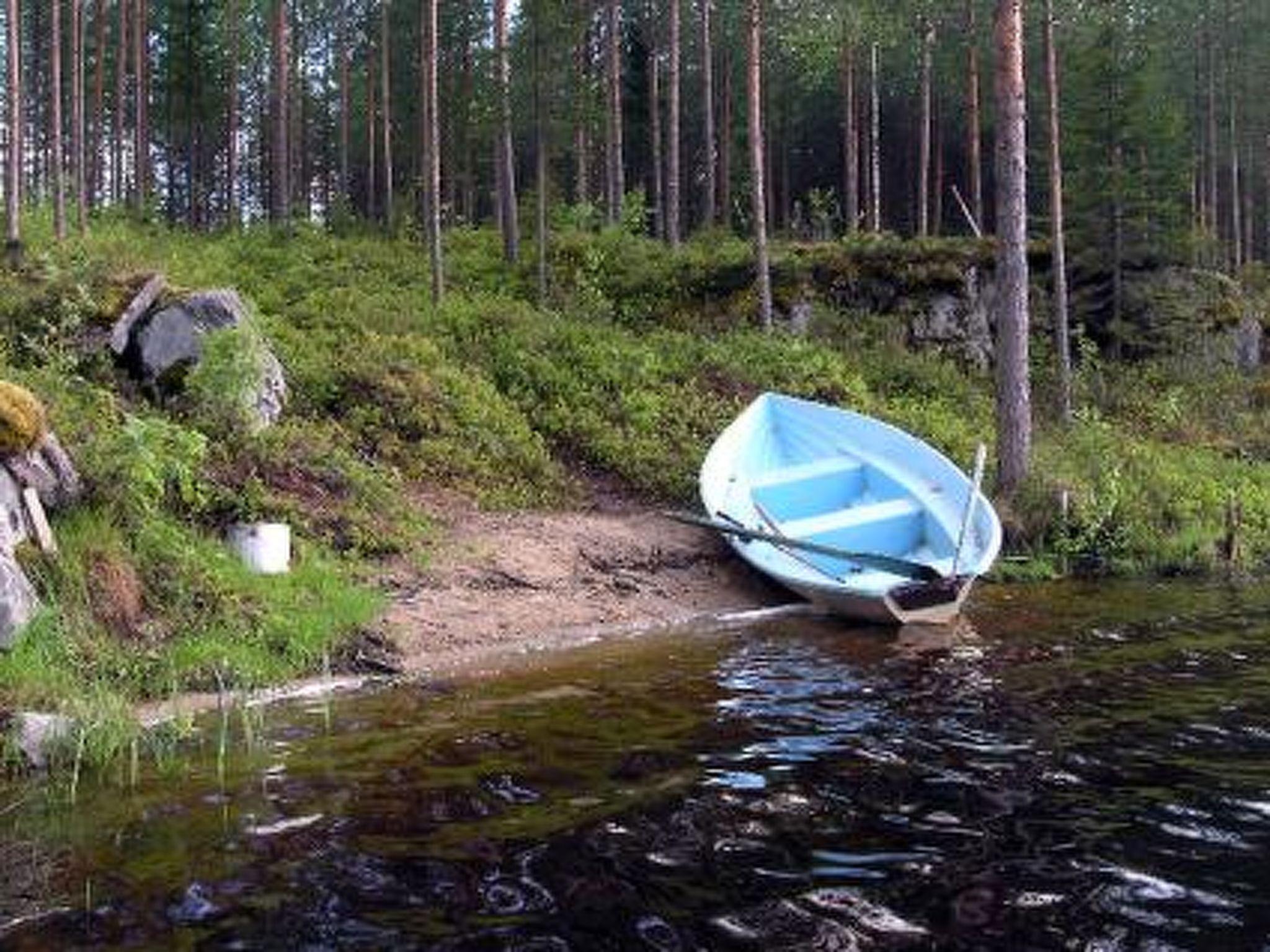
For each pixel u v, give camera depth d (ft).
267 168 171.01
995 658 29.73
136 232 84.53
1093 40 93.91
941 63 130.00
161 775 19.86
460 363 54.60
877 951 13.21
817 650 30.86
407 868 15.69
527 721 23.30
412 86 134.82
